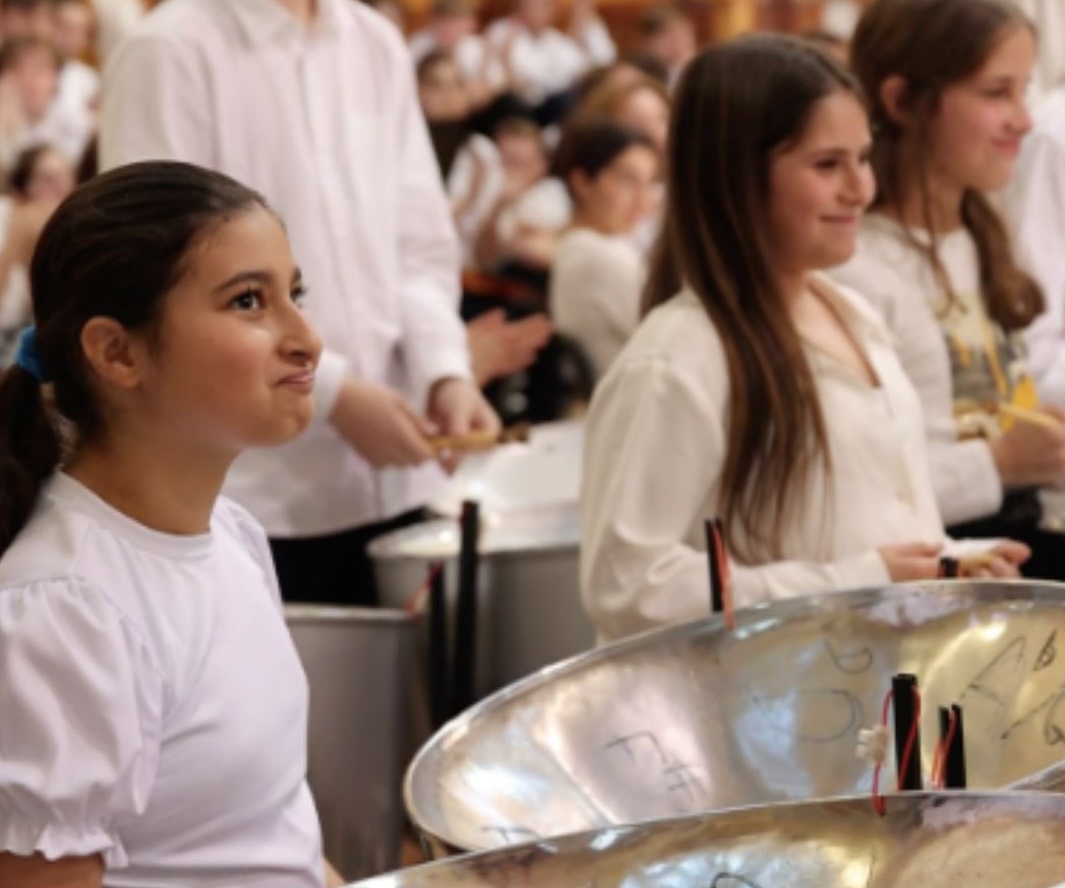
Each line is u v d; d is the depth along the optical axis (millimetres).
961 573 5879
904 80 7207
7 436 4379
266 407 4289
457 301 8062
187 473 4340
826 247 6234
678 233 6273
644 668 5086
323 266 7527
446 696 7398
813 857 3908
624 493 6020
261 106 7426
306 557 7641
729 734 5035
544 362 12141
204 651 4301
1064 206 8094
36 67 18562
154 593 4266
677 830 3977
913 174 7242
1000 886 3705
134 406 4301
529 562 7648
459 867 3965
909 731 4297
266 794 4406
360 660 6957
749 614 5172
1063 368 7914
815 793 4945
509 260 16344
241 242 4273
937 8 7172
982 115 7121
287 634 4629
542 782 4809
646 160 12367
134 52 7359
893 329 7125
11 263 10859
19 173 14516
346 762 6988
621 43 27109
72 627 4117
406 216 7910
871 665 5074
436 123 13883
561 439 9227
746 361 6082
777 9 26344
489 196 17344
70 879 4020
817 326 6418
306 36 7590
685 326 6129
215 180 4355
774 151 6176
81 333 4277
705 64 6285
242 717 4348
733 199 6188
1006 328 7398
